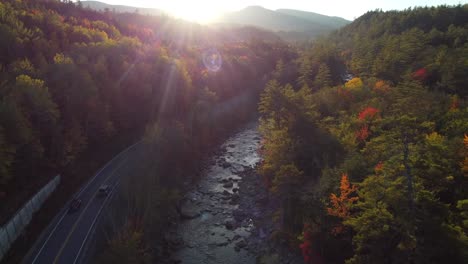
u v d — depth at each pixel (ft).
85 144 186.19
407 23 504.02
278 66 434.30
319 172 145.07
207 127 255.70
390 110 169.58
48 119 151.43
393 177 78.89
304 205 129.18
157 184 159.94
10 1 302.66
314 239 110.63
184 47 462.19
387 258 78.64
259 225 152.46
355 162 115.44
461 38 352.69
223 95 338.54
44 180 145.18
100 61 230.68
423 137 90.22
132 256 106.63
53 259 112.47
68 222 133.80
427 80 242.78
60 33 271.90
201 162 221.05
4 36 197.47
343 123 168.25
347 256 104.63
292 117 179.01
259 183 190.29
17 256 111.34
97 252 117.19
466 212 73.97
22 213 121.90
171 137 194.90
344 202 100.37
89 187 164.96
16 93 138.72
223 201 177.37
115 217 135.74
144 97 246.06
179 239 142.00
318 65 374.22
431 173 76.18
